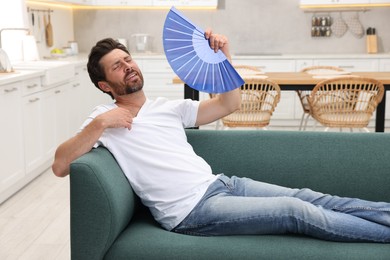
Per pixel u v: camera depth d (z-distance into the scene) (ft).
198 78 7.30
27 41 17.94
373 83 14.33
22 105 13.92
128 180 7.06
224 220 6.60
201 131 8.38
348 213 6.84
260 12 25.54
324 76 15.69
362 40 25.43
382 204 6.74
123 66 7.37
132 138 7.09
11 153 13.15
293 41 25.64
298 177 8.02
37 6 21.35
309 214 6.44
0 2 17.83
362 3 24.09
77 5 24.08
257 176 8.11
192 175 7.03
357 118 15.03
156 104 7.59
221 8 25.62
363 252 6.27
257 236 6.63
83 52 25.84
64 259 9.64
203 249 6.32
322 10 25.25
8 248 10.15
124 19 25.93
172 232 6.84
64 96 17.58
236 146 8.21
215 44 7.33
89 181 6.26
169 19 7.14
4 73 13.98
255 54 24.89
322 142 8.09
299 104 23.20
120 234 6.75
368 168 7.93
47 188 14.17
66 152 6.68
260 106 15.49
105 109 7.43
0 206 12.70
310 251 6.26
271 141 8.19
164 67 23.73
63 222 11.57
